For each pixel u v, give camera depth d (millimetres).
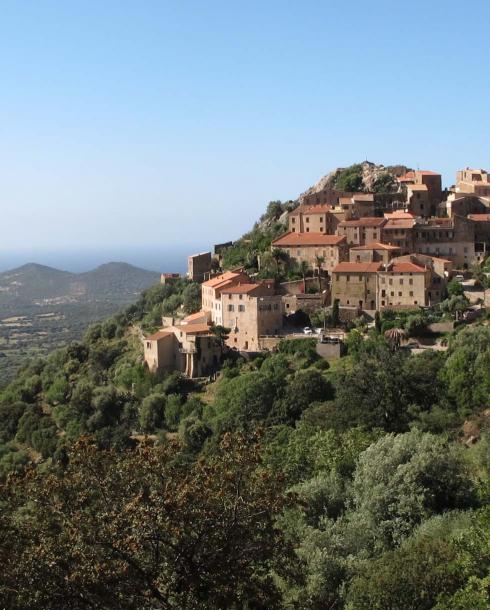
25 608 47219
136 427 189625
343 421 132875
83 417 195250
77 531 50656
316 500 89938
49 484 54688
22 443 198125
